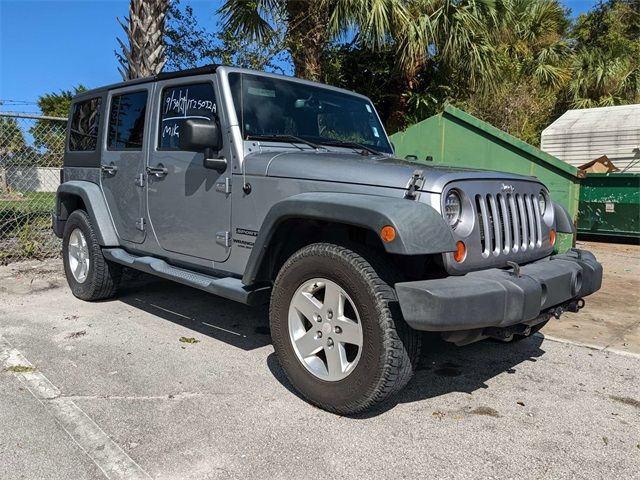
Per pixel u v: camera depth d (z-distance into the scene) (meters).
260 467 2.64
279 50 8.80
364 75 10.42
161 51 7.42
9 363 3.89
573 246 5.11
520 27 15.05
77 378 3.65
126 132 4.90
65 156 5.93
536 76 15.50
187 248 4.23
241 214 3.72
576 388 3.64
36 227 7.81
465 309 2.70
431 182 2.96
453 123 7.94
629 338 4.69
